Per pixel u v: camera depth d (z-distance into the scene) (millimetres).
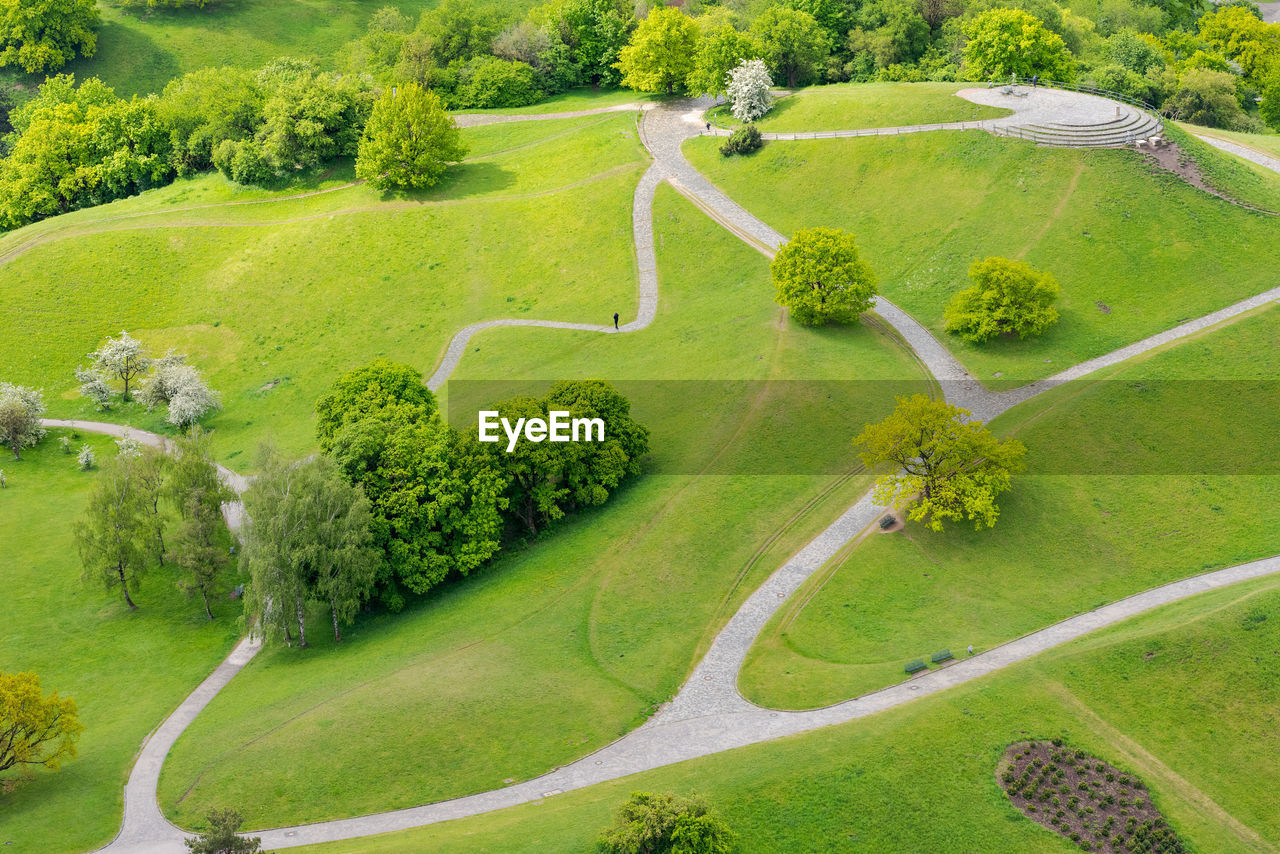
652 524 100750
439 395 131250
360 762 73375
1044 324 118188
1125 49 191250
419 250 161500
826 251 123500
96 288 159625
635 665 84062
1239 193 133750
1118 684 75500
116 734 81375
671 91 196250
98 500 98938
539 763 73562
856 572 92312
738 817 66562
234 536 109438
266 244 165250
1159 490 98125
